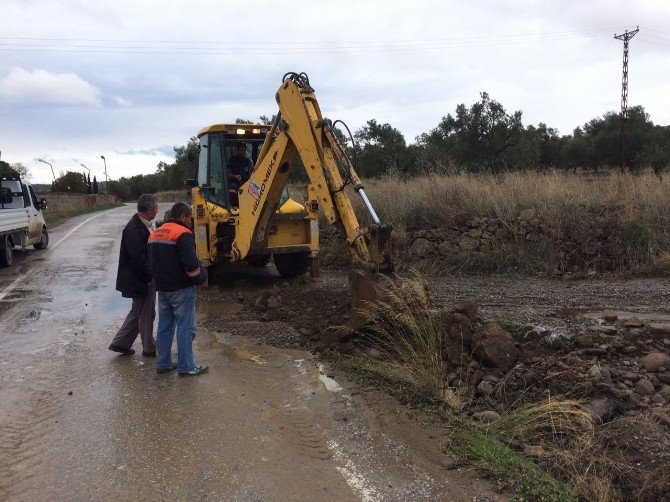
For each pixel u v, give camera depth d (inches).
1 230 468.8
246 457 149.0
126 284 231.3
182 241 206.5
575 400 169.0
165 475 140.6
